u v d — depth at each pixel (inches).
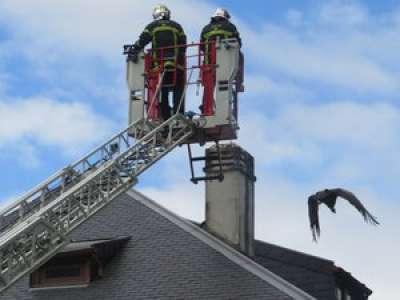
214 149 1016.9
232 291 879.1
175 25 990.4
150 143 919.0
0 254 739.4
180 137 951.6
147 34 987.9
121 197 1002.7
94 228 989.8
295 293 856.9
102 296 918.4
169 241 943.7
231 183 1000.9
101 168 842.8
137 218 979.9
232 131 972.6
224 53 973.2
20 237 759.7
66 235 800.9
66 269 944.9
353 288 1039.6
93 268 940.6
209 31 986.1
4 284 746.8
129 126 920.9
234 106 993.5
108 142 890.7
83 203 837.8
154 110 968.3
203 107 970.1
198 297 887.1
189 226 946.1
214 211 995.9
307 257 974.4
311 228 573.0
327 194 571.2
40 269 949.2
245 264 892.6
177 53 981.2
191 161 1000.2
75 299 925.2
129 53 991.0
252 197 1029.2
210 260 910.4
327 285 953.5
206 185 1011.3
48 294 936.9
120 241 959.6
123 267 938.1
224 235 980.6
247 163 1026.1
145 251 946.1
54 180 837.8
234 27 994.1
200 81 977.5
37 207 840.3
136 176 884.0
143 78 981.2
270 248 1000.2
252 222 1016.9
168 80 986.1
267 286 869.8
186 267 916.0
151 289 909.8
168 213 967.6
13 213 869.2
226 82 966.4
